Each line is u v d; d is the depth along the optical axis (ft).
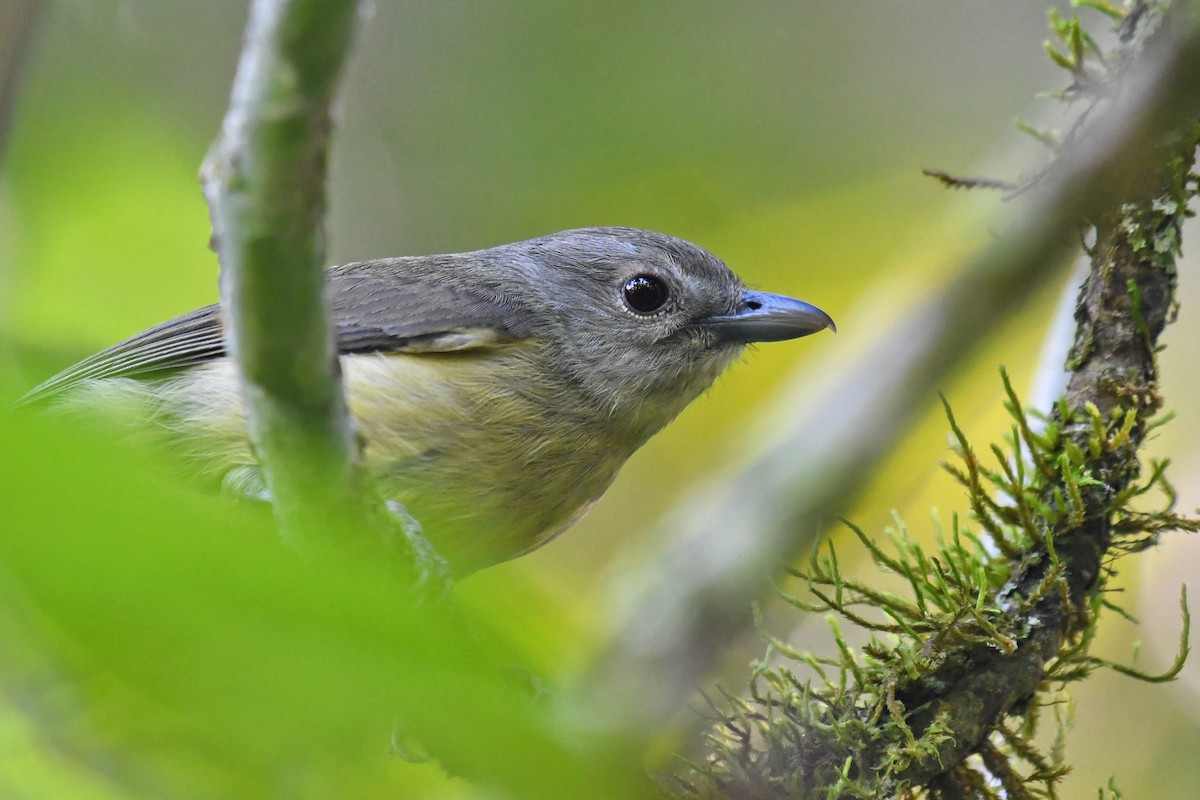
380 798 29.14
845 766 21.71
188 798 20.35
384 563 21.36
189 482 31.89
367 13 16.49
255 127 16.75
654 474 56.08
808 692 22.93
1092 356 24.56
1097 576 23.59
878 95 56.08
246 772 19.95
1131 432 24.00
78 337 45.68
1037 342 48.62
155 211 49.65
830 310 56.34
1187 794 39.70
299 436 19.76
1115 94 25.31
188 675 12.79
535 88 55.36
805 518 45.34
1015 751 23.45
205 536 12.13
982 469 24.40
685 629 44.42
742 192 55.98
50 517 11.41
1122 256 24.48
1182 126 24.16
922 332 43.98
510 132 55.31
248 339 18.58
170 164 50.42
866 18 56.18
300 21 16.03
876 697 22.86
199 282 49.14
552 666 29.76
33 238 47.96
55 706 21.53
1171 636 41.39
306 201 17.29
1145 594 42.14
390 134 55.01
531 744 13.92
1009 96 55.57
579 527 55.36
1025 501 23.58
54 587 11.79
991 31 55.93
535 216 55.26
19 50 23.63
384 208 54.65
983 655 22.81
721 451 55.72
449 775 15.53
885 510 49.21
